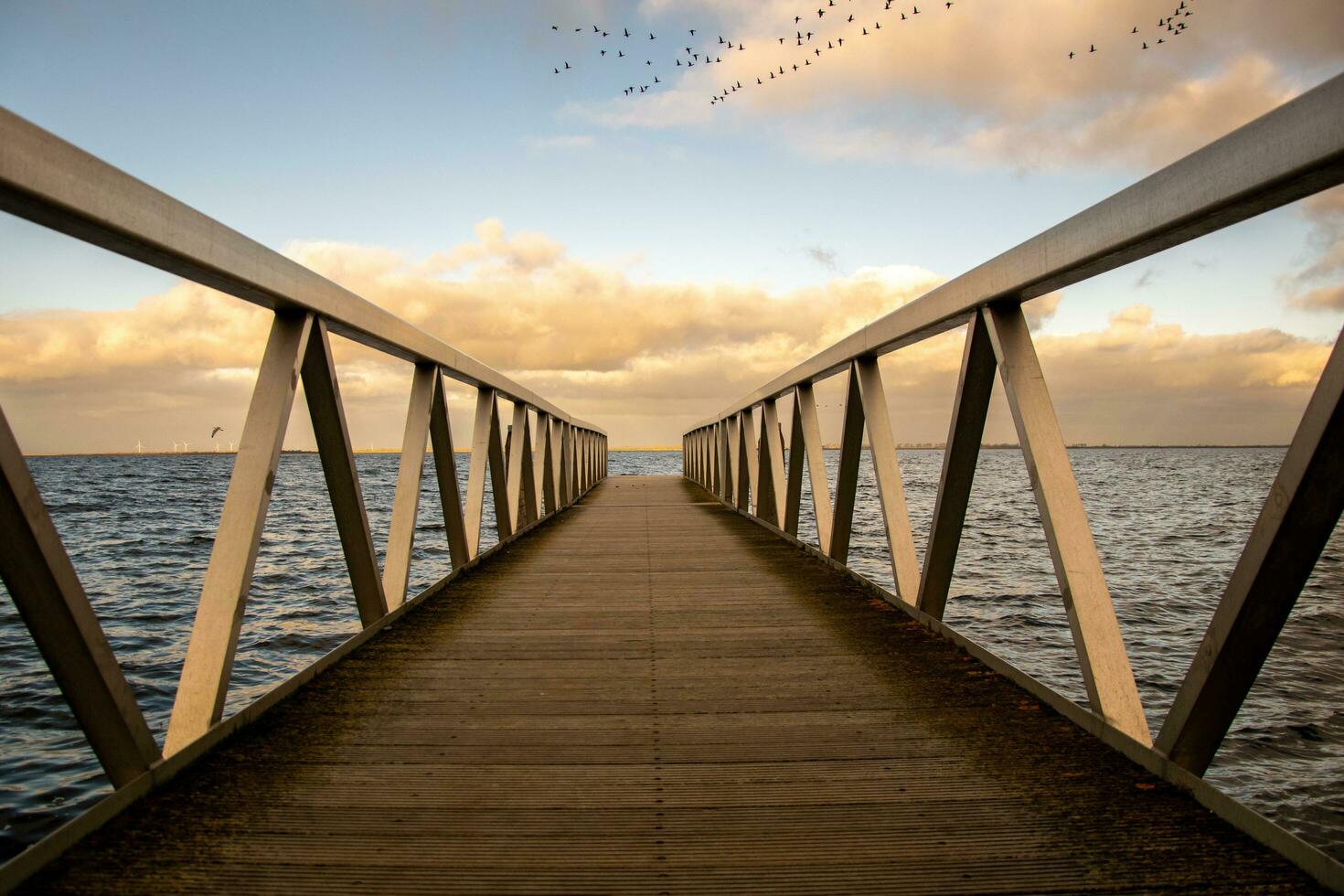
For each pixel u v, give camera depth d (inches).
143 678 197.8
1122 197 75.3
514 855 61.5
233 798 71.3
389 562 154.3
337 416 117.5
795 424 255.8
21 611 61.6
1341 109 50.7
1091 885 56.8
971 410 120.6
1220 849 61.5
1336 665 204.2
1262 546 59.6
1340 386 51.8
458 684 107.3
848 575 190.7
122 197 67.0
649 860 60.7
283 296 94.7
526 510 304.3
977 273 106.6
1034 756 80.9
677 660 119.2
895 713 94.9
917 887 56.8
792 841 63.7
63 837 61.1
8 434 56.8
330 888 56.7
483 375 215.2
